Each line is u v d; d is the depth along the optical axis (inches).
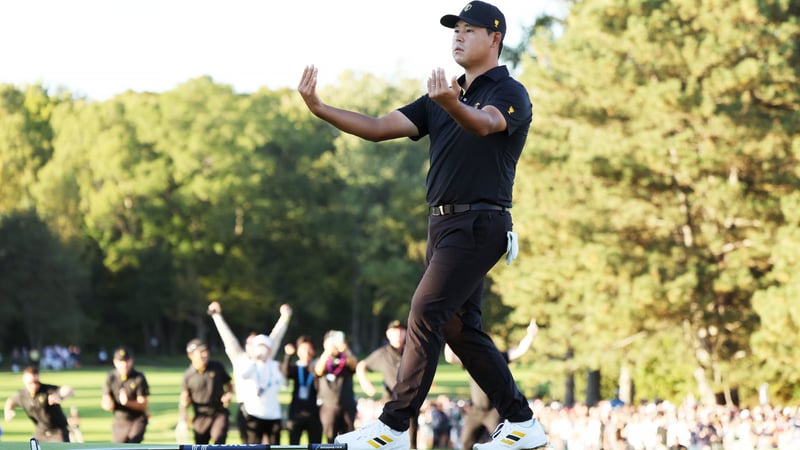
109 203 4109.3
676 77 1515.7
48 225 4001.0
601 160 1535.4
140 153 4190.5
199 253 4180.6
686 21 1539.1
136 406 678.5
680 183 1539.1
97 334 4387.3
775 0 1476.4
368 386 665.6
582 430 1229.1
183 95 4178.2
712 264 1504.7
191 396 709.9
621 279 1498.5
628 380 1867.6
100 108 4362.7
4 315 3828.7
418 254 4084.6
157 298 4185.5
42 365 3710.6
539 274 1614.2
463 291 256.1
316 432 705.6
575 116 1620.3
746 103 1461.6
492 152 253.4
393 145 4148.6
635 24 1488.7
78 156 4249.5
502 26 259.8
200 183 4077.3
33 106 5147.6
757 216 1460.4
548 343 1697.8
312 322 4591.5
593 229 1579.7
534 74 1684.3
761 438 1074.7
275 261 4357.8
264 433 705.0
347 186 4210.1
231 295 4207.7
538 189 1672.0
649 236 1612.9
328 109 256.8
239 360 707.4
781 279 1379.2
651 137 1459.2
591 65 1535.4
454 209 255.6
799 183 1450.5
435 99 231.0
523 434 270.7
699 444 1115.3
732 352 1581.0
